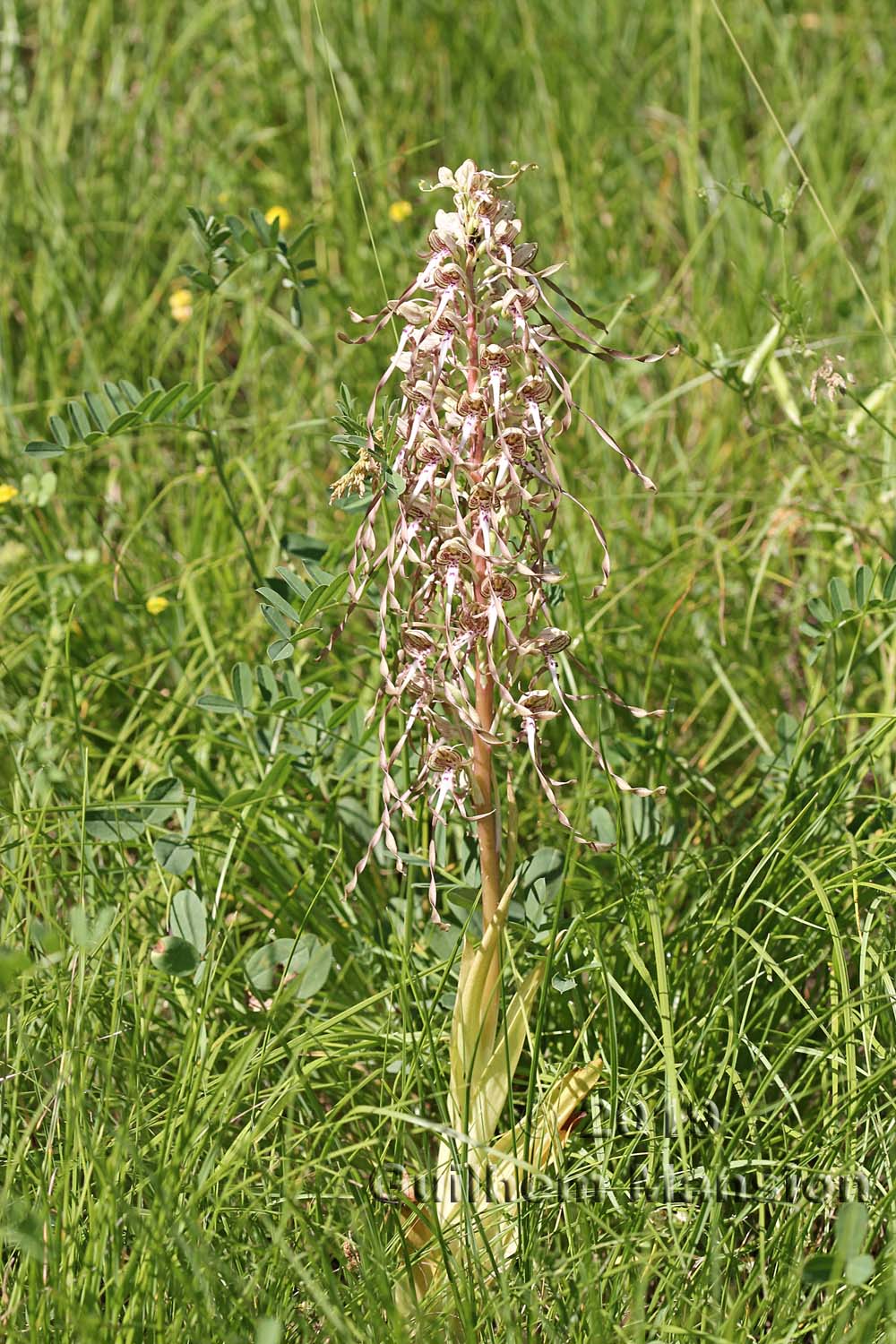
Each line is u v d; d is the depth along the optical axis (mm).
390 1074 2387
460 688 2020
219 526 3400
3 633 3213
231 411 4074
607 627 3230
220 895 2334
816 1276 1849
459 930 2410
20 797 2609
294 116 4840
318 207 4172
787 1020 2479
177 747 2811
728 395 3758
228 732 2883
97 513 3693
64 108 4781
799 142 4973
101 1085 2229
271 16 5086
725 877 2404
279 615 2387
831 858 2404
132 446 3830
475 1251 2014
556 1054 2381
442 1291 1963
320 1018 2350
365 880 2664
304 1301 1959
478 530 1976
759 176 4910
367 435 2143
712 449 3754
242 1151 2014
